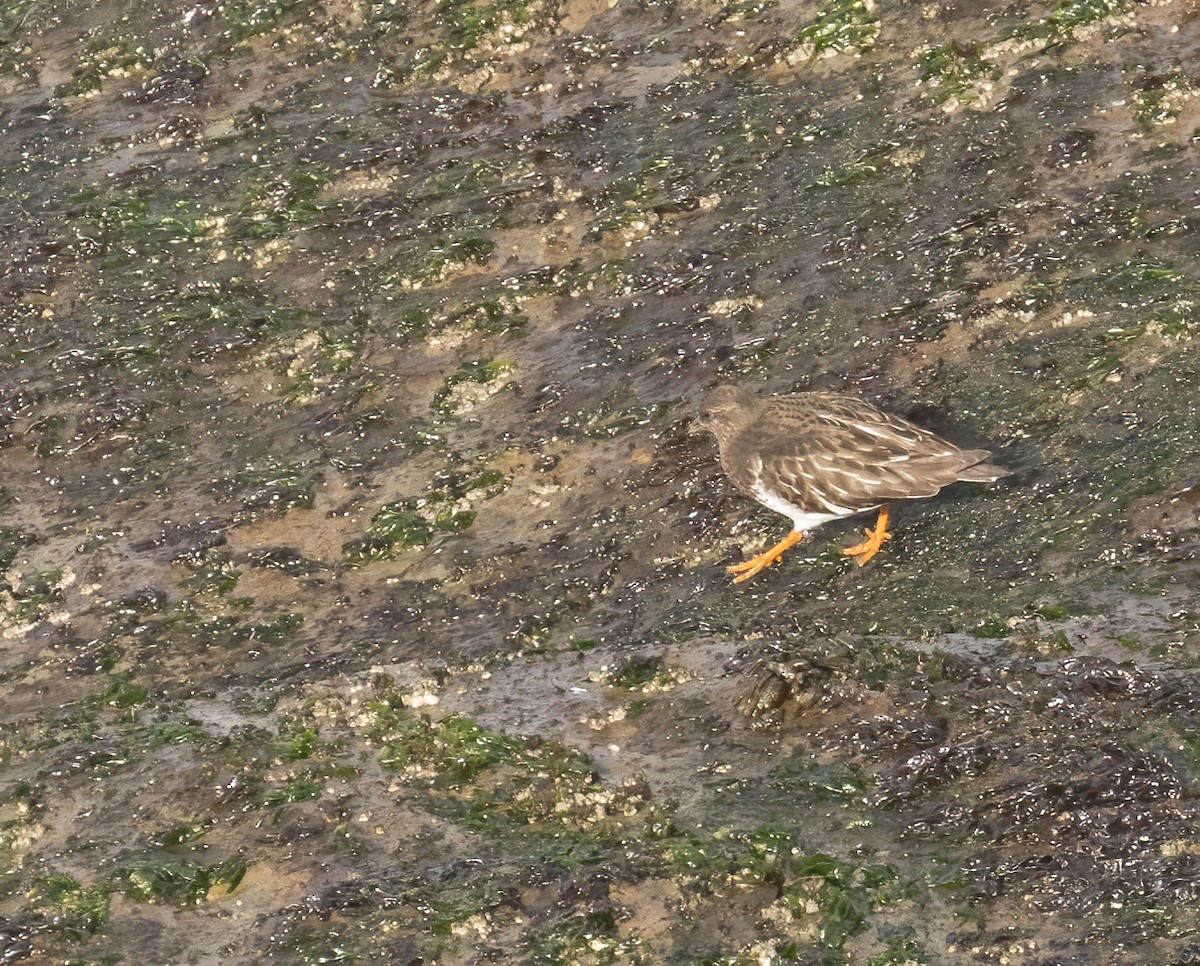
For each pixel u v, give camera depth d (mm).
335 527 14695
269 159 19203
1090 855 10109
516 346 16375
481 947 10305
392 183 18578
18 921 10898
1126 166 16531
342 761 12125
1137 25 18078
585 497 14539
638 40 19797
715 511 14172
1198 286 14945
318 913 10695
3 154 19922
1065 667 11523
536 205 17906
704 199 17438
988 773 10883
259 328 16969
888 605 12781
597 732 12086
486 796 11633
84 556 14680
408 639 13367
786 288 16266
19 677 13469
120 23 21250
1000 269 15773
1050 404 14219
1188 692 11094
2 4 21922
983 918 9914
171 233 18375
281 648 13469
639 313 16422
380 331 16797
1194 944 9391
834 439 13117
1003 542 13094
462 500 14703
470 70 19906
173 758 12289
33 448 16047
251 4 20891
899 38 18844
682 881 10555
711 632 12875
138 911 10930
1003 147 17125
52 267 18156
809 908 10172
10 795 12109
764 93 18703
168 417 16219
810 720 11719
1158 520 12789
